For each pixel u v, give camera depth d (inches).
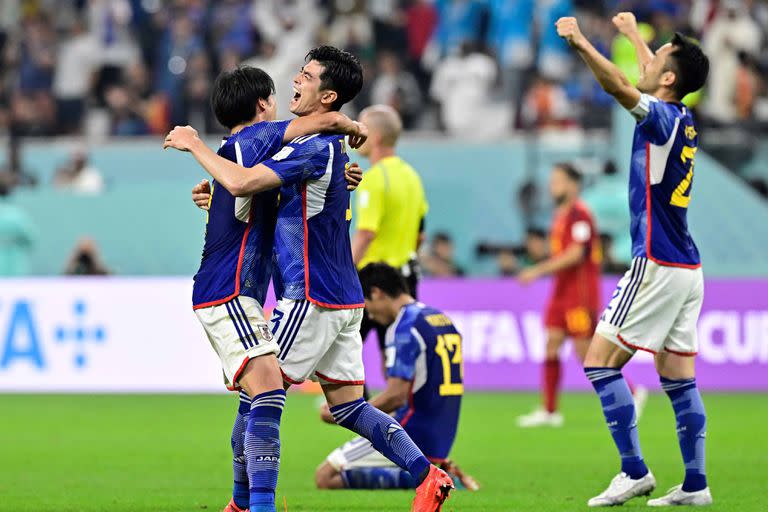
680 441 872.9
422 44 2608.3
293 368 724.0
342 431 1481.3
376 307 952.3
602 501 856.3
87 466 1159.6
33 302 1995.6
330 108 749.3
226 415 1679.4
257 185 687.1
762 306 1977.1
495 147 2229.3
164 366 1983.3
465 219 2218.3
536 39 2539.4
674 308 853.2
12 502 908.6
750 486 993.5
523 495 943.7
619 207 2119.8
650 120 836.6
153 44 2657.5
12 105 2566.4
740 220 2150.6
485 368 2018.9
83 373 1985.7
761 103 2487.7
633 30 942.4
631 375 2015.3
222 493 964.6
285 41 2532.0
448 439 964.0
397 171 1130.0
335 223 735.1
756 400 1855.3
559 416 1578.5
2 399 1930.4
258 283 710.5
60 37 2738.7
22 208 2135.8
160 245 2133.4
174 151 2262.6
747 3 2529.5
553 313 1583.4
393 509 855.7
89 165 2265.0
